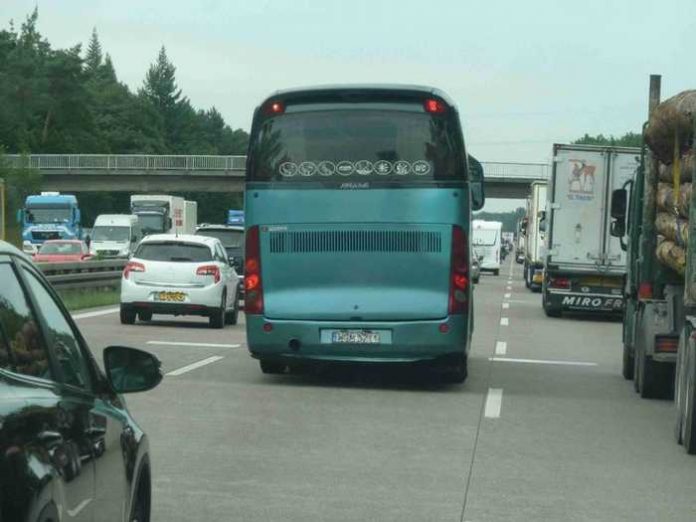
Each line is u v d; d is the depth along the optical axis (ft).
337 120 56.39
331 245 56.34
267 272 56.65
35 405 15.05
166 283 93.76
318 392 55.93
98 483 17.57
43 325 17.54
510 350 84.58
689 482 36.68
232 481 35.12
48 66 570.05
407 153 56.18
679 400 44.11
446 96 56.70
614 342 94.94
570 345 90.58
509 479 36.42
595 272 123.34
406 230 56.08
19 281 17.30
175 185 363.76
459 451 41.09
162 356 71.26
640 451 42.16
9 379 15.01
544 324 115.34
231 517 30.55
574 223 123.85
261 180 56.70
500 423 47.88
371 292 56.18
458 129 56.34
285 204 56.44
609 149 123.65
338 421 47.11
